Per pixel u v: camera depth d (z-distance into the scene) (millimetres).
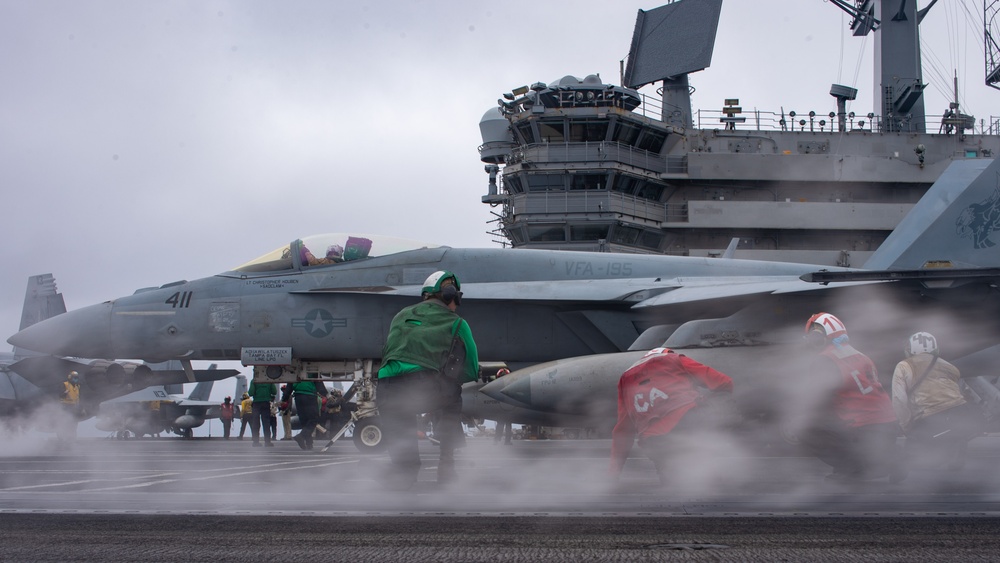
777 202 36094
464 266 13602
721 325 11164
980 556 2852
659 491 5273
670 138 37594
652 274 13625
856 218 35906
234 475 7312
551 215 35438
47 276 31172
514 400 11789
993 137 37969
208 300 13531
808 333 6305
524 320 13219
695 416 5543
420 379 5422
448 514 3977
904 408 7352
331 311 13320
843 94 41688
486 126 39500
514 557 2848
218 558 2857
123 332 13531
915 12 40125
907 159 37219
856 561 2756
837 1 43062
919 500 4543
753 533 3367
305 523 3682
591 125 35906
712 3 40375
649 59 41625
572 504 4387
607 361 11438
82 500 4691
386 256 13703
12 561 2820
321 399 21312
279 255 13844
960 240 12688
